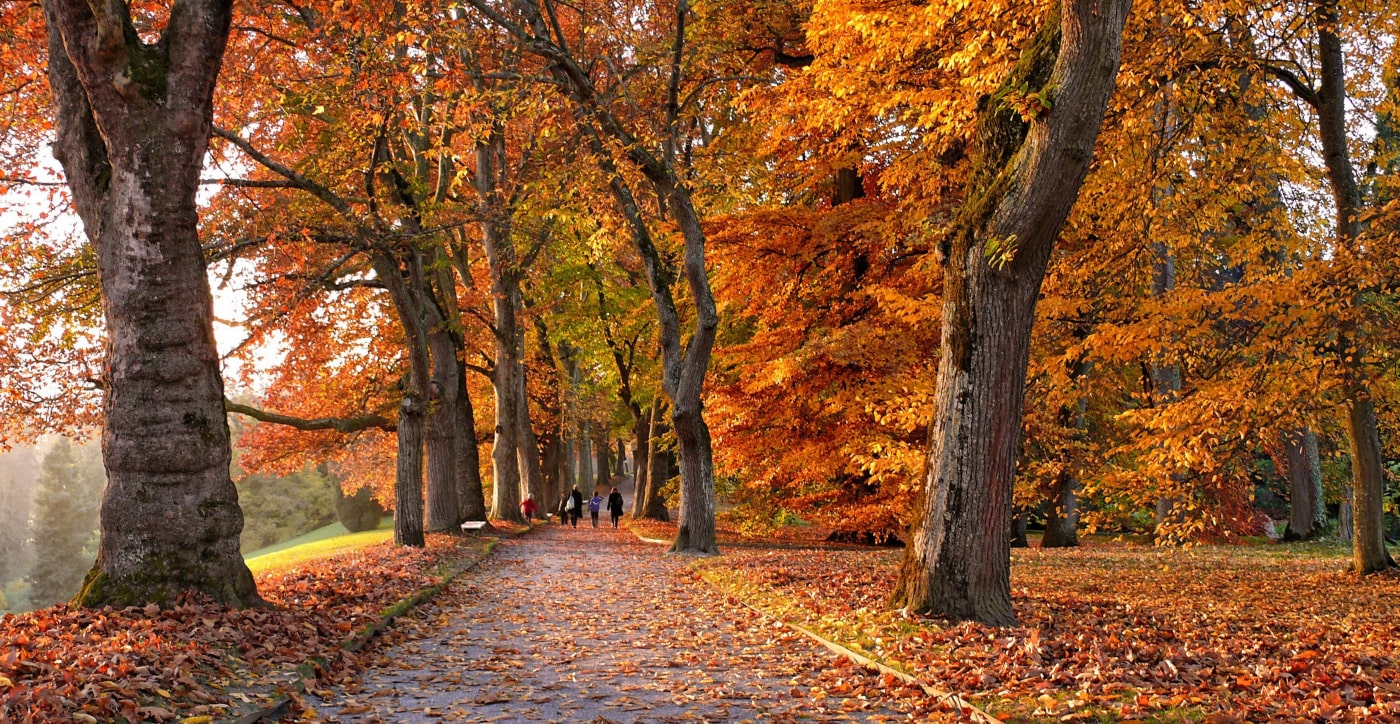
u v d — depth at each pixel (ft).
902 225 55.98
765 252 64.18
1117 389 55.83
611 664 25.90
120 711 15.67
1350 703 17.38
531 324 106.42
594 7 56.24
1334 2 38.19
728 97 65.87
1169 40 36.27
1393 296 40.32
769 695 21.70
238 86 46.24
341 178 51.24
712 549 62.23
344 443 95.91
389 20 38.01
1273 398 33.81
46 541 232.53
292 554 74.74
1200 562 54.34
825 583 40.22
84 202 26.89
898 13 39.37
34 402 59.06
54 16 27.09
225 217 54.03
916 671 22.30
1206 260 44.62
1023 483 52.29
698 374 61.62
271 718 18.02
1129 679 19.83
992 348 27.73
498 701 20.97
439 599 39.27
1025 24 32.78
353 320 84.33
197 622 23.50
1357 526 43.96
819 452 63.26
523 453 106.63
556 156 63.98
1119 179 39.14
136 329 26.05
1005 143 28.22
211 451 26.76
